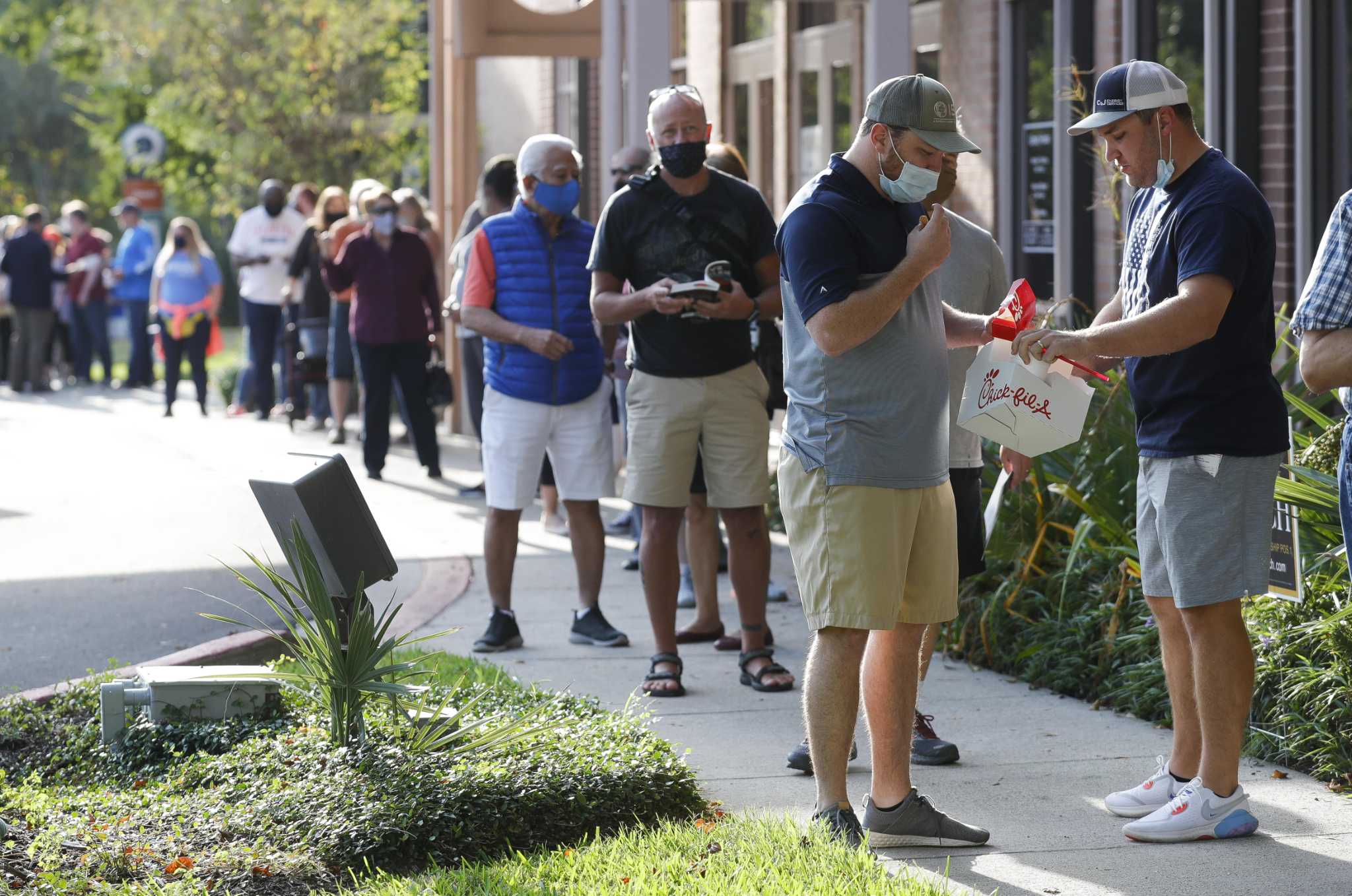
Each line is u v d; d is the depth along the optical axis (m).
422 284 37.72
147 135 75.19
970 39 35.34
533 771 14.14
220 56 70.50
